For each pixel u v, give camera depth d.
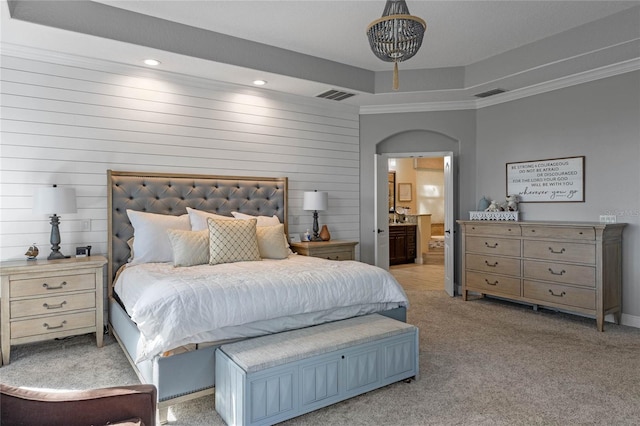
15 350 3.27
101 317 3.35
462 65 4.77
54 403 1.34
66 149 3.67
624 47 3.56
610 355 3.17
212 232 3.50
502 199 5.17
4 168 3.42
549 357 3.13
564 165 4.52
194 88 4.34
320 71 4.51
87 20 3.20
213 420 2.23
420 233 8.77
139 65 3.93
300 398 2.19
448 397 2.47
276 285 2.57
